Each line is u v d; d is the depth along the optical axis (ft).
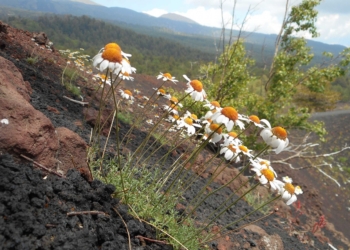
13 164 7.27
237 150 11.14
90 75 31.04
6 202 6.26
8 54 22.27
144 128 23.54
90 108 18.17
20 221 6.09
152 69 278.46
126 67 7.73
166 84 55.36
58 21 442.91
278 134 9.02
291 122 38.32
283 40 39.42
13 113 7.97
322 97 83.05
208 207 16.44
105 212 8.46
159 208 10.64
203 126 11.12
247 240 14.78
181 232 10.30
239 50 34.17
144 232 9.07
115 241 7.67
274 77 39.40
